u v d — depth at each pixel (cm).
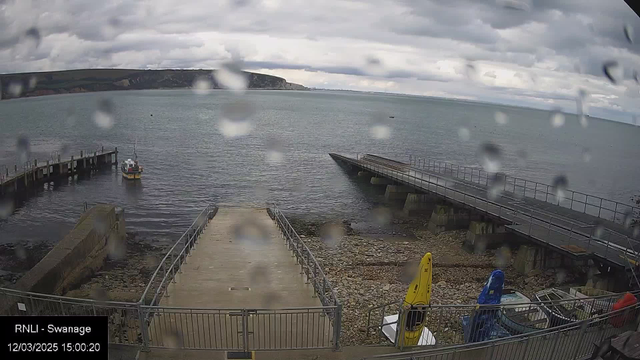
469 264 1866
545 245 1616
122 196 3419
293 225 2661
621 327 738
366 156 4862
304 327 816
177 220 2853
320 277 1084
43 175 3791
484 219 2122
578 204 3222
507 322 846
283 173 4431
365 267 1798
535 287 1597
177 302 934
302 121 10288
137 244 2305
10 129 7075
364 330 1113
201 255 1312
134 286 1614
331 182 4059
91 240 1695
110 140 6275
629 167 5712
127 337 803
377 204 3275
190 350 698
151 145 5959
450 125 11419
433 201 2952
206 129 7906
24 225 2688
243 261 1250
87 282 1617
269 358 692
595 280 1417
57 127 7562
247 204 3177
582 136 11300
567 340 708
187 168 4550
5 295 799
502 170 4841
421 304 743
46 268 1334
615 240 1631
